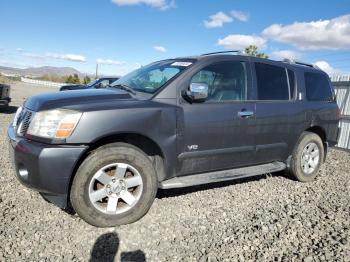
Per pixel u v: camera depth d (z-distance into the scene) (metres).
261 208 4.21
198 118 4.02
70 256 2.95
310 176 5.50
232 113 4.31
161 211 3.97
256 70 4.79
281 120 4.91
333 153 8.63
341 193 5.03
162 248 3.15
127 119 3.52
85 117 3.31
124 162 3.53
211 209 4.10
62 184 3.28
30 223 3.47
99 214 3.44
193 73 4.13
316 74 5.79
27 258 2.87
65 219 3.62
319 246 3.28
